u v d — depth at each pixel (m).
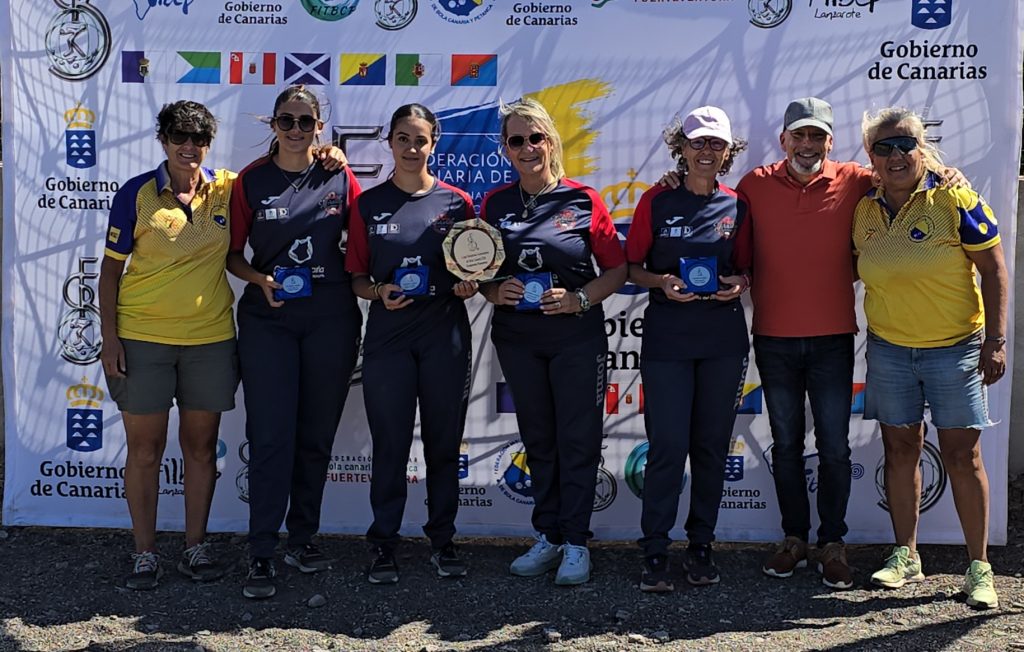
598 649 3.82
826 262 4.23
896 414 4.19
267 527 4.28
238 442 4.95
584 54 4.67
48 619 4.08
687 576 4.40
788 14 4.61
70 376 4.91
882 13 4.59
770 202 4.28
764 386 4.42
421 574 4.52
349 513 4.96
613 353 4.81
